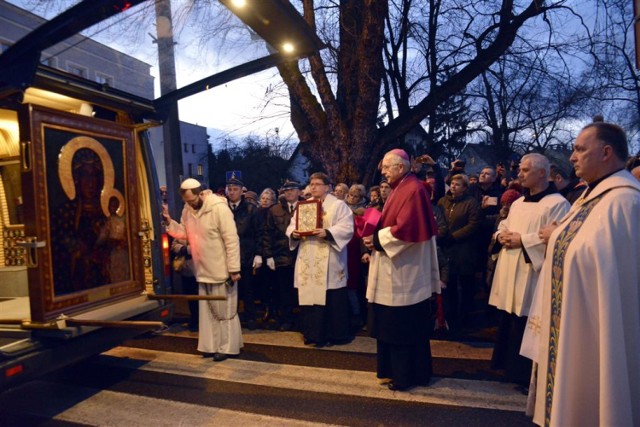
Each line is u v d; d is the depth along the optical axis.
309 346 5.33
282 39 3.98
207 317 4.93
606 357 2.27
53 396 4.13
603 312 2.29
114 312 3.94
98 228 4.00
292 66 8.42
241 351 5.21
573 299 2.42
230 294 4.93
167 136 7.82
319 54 8.30
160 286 4.69
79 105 4.34
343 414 3.62
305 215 5.39
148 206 4.68
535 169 3.91
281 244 6.19
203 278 4.90
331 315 5.39
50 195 3.53
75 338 3.68
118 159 4.28
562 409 2.42
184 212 5.17
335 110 8.43
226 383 4.30
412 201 3.84
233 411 3.73
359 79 8.34
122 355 5.16
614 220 2.35
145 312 4.32
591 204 2.50
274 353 5.11
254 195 8.21
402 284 3.93
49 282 3.48
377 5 7.99
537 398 2.84
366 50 8.19
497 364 4.21
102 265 4.03
